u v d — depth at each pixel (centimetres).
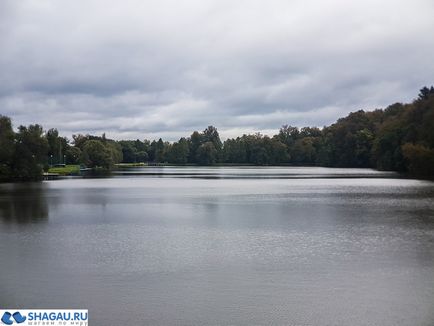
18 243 3052
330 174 14188
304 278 2195
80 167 19762
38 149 11731
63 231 3531
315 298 1916
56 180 11606
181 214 4544
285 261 2519
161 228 3662
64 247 2917
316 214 4431
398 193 6669
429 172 11675
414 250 2759
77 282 2158
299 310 1788
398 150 13712
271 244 2980
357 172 15162
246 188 8281
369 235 3262
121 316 1755
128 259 2588
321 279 2177
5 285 2120
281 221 4000
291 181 10438
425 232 3369
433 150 11244
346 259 2550
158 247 2906
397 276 2212
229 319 1712
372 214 4372
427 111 13100
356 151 19612
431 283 2102
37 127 11938
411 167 12062
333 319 1703
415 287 2044
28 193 7319
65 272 2327
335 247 2866
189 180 11488
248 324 1670
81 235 3347
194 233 3416
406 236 3212
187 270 2350
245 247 2892
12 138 11250
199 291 2017
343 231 3444
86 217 4341
